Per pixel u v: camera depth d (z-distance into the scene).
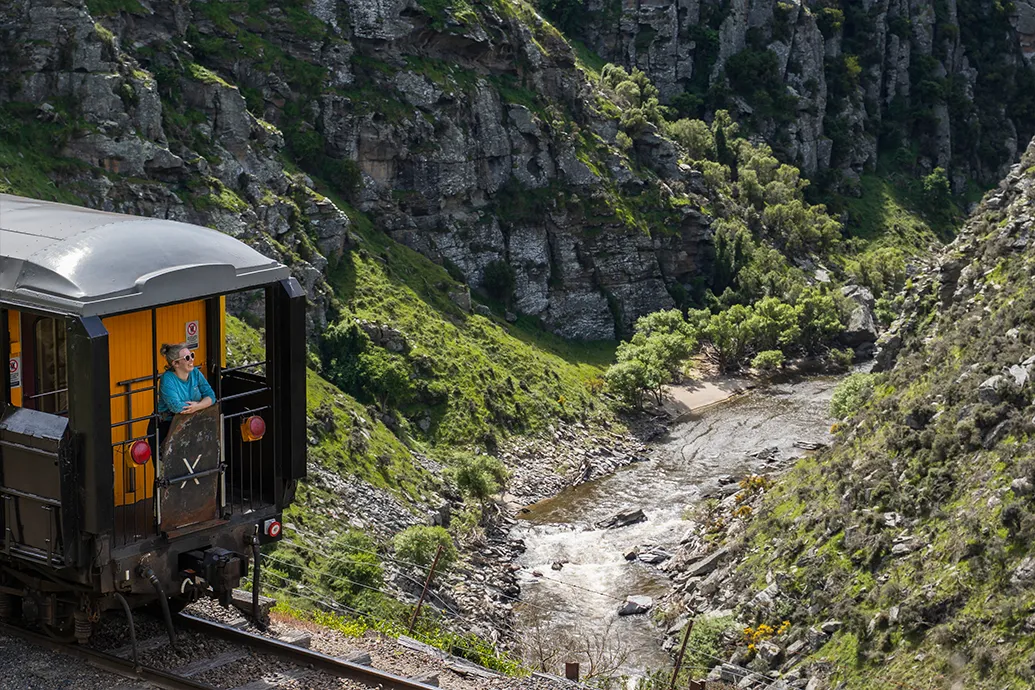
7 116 92.94
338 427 84.44
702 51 196.88
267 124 115.12
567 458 104.38
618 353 126.81
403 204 129.12
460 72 137.38
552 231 141.62
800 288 148.75
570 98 151.62
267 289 22.98
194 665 21.98
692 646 56.09
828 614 53.12
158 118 99.94
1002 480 50.06
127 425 21.31
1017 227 66.00
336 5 129.12
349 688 21.80
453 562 71.25
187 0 116.62
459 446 99.50
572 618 66.69
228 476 24.16
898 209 199.38
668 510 90.75
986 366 56.56
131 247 21.05
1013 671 42.12
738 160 179.62
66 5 95.88
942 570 49.00
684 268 152.50
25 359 21.55
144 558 21.09
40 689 20.69
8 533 21.09
